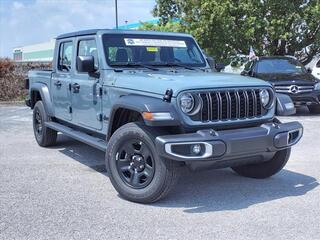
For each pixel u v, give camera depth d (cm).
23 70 1848
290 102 593
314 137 969
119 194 568
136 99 529
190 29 1998
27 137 998
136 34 670
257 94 562
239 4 1967
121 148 544
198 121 514
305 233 448
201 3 1978
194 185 620
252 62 1498
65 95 744
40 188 604
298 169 703
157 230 458
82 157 795
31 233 451
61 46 770
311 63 2284
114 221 482
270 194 577
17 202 545
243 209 520
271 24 1981
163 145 484
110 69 620
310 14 1981
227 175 671
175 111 504
